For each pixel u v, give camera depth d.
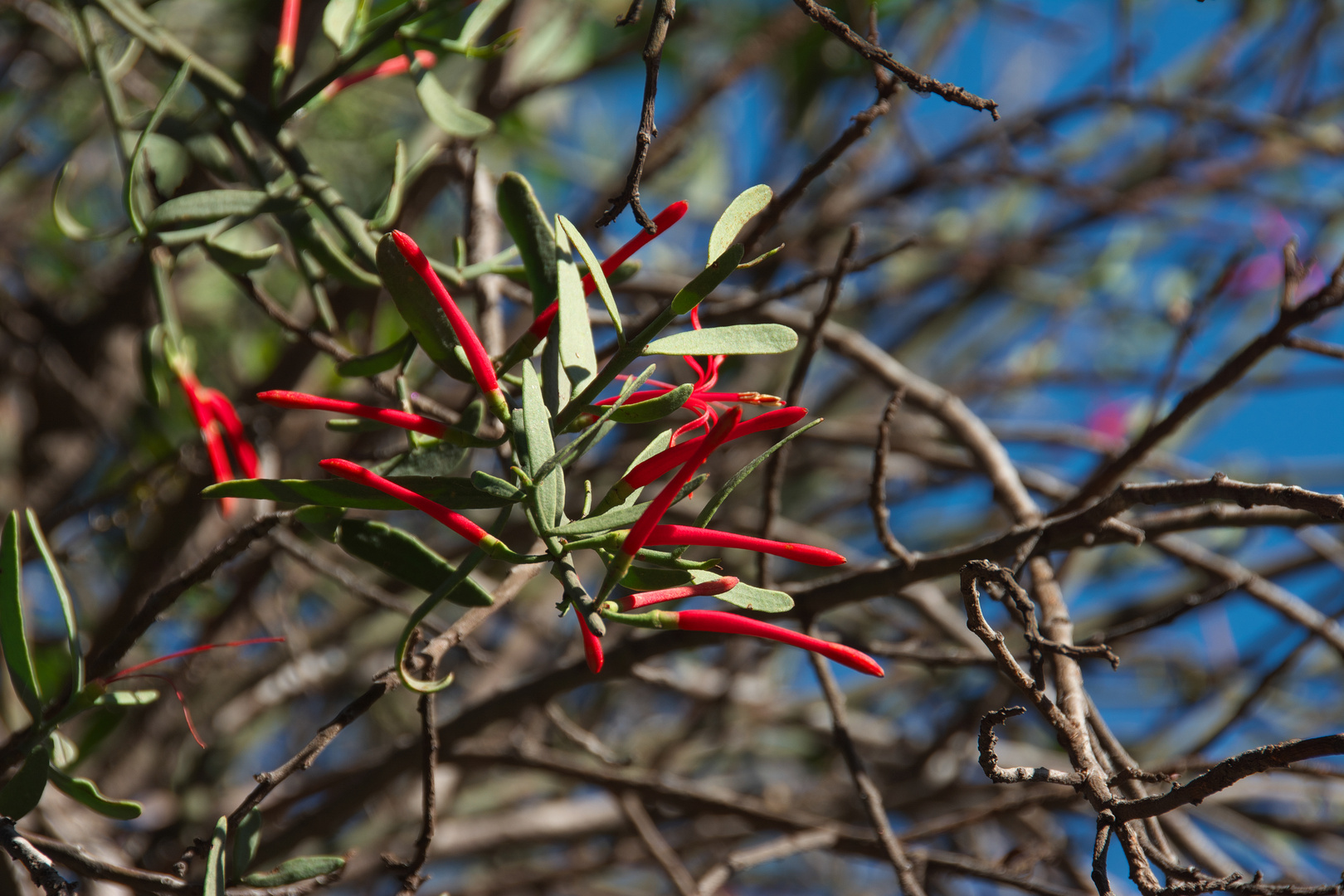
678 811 1.07
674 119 1.33
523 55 1.24
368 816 1.33
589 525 0.64
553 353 0.66
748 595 0.65
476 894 1.29
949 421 0.90
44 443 1.36
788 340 0.64
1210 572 0.84
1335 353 0.74
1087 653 0.67
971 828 1.23
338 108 1.42
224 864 0.67
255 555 1.13
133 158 0.73
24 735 0.69
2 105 1.42
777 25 1.25
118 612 1.12
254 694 1.34
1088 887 1.03
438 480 0.64
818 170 0.77
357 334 1.14
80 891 0.88
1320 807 1.31
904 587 0.77
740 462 1.37
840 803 1.38
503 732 1.25
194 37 1.35
